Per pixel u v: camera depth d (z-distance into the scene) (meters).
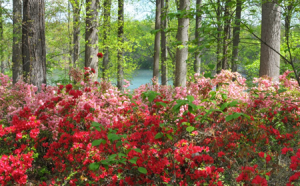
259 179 1.95
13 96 4.57
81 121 3.74
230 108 4.13
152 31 3.50
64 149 3.23
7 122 4.17
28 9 6.29
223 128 3.32
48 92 4.55
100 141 2.18
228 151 3.04
